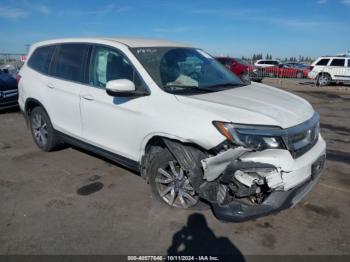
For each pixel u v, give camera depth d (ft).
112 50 13.46
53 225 11.01
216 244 10.09
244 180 9.69
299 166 9.88
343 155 18.15
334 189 13.67
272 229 10.83
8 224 11.06
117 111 12.60
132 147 12.42
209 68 14.35
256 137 9.58
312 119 11.37
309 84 65.82
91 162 16.48
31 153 17.88
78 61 14.85
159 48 13.67
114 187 13.76
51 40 17.20
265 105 10.93
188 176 10.55
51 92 15.87
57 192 13.35
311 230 10.78
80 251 9.73
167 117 10.89
